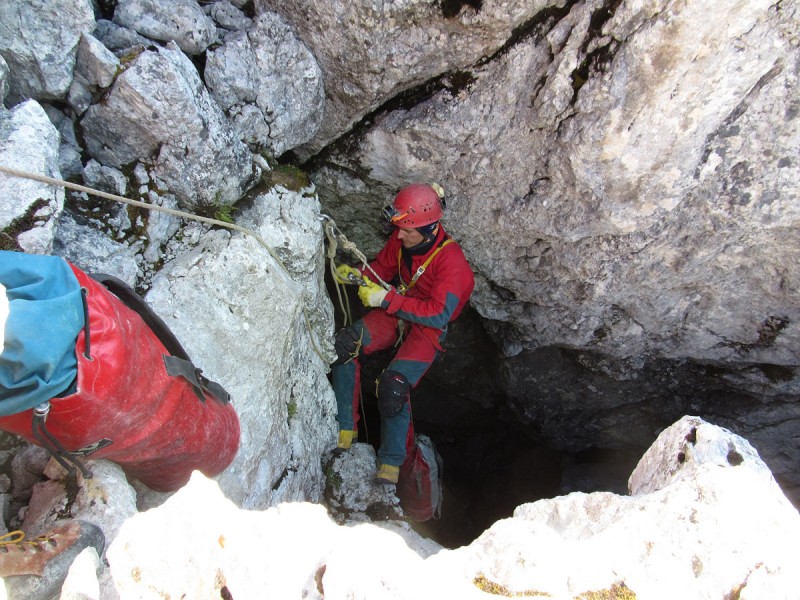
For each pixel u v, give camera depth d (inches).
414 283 148.0
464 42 112.0
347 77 118.1
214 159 102.7
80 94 92.3
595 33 103.3
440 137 125.6
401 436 150.8
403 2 104.0
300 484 129.7
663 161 112.8
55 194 82.5
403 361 150.1
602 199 121.4
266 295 112.0
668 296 149.5
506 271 153.0
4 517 80.4
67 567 63.8
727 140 114.0
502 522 64.3
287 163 142.9
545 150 120.3
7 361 54.5
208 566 54.9
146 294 98.9
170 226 105.9
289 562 57.2
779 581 54.4
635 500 65.9
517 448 244.8
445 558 61.6
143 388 68.2
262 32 108.0
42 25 84.5
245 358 107.3
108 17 96.2
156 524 56.8
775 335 151.9
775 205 120.5
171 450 76.5
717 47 96.7
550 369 195.5
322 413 148.1
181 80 93.0
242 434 103.7
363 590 52.1
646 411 201.3
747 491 60.9
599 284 146.1
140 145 98.9
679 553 57.3
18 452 86.4
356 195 149.3
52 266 61.1
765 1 92.4
